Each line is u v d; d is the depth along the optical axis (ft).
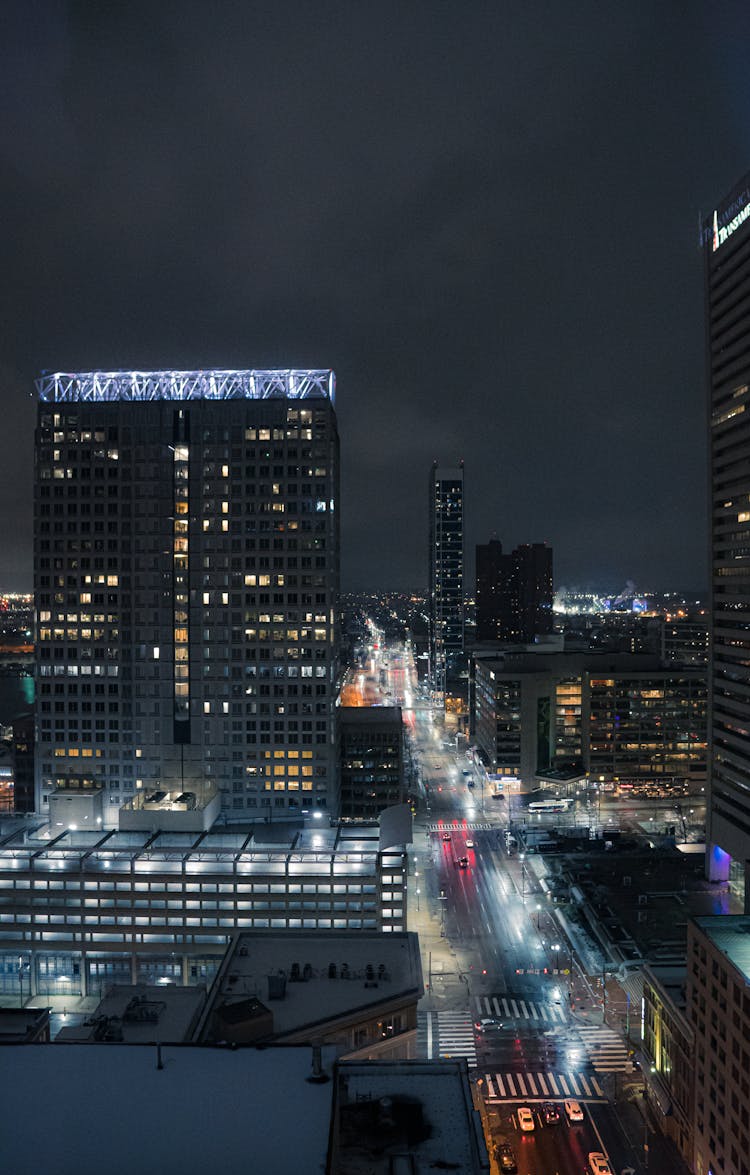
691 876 565.94
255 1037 248.93
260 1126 116.67
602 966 437.17
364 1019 270.05
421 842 655.76
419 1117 135.74
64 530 640.58
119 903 422.82
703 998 291.99
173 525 634.43
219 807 623.77
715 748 532.73
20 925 425.28
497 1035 370.73
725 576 512.22
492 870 586.86
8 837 501.56
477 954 452.35
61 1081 128.26
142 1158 110.01
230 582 632.38
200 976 422.00
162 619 633.20
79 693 640.58
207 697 633.20
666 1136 307.37
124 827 523.29
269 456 631.97
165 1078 129.18
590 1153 292.61
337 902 415.64
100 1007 281.13
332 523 640.58
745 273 474.90
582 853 622.13
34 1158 110.22
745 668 487.61
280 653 629.10
